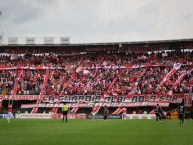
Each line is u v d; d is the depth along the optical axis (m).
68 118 74.31
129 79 80.31
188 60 81.81
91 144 23.94
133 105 74.56
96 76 83.12
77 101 77.69
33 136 30.23
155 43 87.62
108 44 88.56
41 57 90.94
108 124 49.91
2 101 80.50
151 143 24.53
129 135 31.31
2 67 88.06
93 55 90.12
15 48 92.88
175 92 73.69
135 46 89.00
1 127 42.91
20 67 87.62
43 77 84.56
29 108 82.44
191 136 30.30
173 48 87.75
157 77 79.38
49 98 79.38
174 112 70.69
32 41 90.75
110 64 85.50
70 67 86.56
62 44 89.88
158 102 73.19
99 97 77.12
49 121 59.62
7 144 23.86
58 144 23.88
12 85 82.69
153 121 59.31
